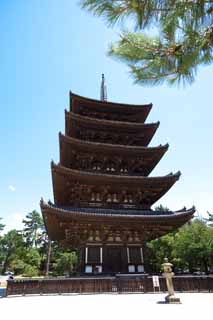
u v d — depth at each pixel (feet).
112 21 14.11
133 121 120.47
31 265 242.17
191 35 14.40
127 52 16.25
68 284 65.98
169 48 15.70
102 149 93.86
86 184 86.07
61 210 74.02
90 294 64.49
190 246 148.15
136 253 80.74
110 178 84.74
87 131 104.78
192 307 43.83
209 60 15.78
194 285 69.21
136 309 42.55
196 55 15.19
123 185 88.07
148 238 87.97
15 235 293.43
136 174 100.53
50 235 109.81
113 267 77.05
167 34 14.71
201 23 13.85
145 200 94.38
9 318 35.83
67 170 79.51
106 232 80.94
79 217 75.46
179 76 16.65
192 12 13.39
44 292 64.13
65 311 41.34
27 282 64.34
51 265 245.24
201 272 153.79
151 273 77.97
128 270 77.25
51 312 40.55
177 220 81.92
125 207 89.10
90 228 79.66
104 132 106.63
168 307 44.27
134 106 115.44
